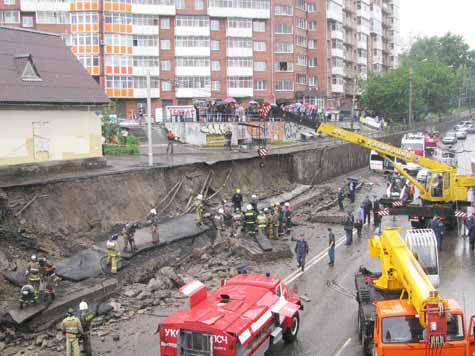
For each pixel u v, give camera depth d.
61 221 22.55
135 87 69.56
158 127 52.44
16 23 65.19
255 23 76.06
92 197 24.77
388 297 14.46
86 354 14.40
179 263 22.41
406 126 75.19
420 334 11.68
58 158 27.73
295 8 80.31
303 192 38.19
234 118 50.59
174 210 28.61
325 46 86.94
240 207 29.05
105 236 23.42
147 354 14.62
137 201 27.00
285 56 78.69
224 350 11.84
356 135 29.78
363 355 14.19
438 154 56.50
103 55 67.31
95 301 17.84
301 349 14.70
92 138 29.36
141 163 32.34
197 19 71.94
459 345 11.33
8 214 20.78
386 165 51.19
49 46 30.64
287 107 55.41
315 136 59.47
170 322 12.39
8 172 25.22
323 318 16.86
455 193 27.89
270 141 51.81
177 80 71.69
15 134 25.84
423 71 90.31
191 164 32.28
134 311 17.59
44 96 26.69
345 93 99.56
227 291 14.57
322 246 26.20
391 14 131.50
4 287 17.61
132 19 68.56
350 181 38.28
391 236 14.66
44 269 16.83
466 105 134.75
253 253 23.53
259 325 12.79
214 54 74.00
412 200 33.22
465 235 27.86
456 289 19.28
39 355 14.55
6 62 27.23
